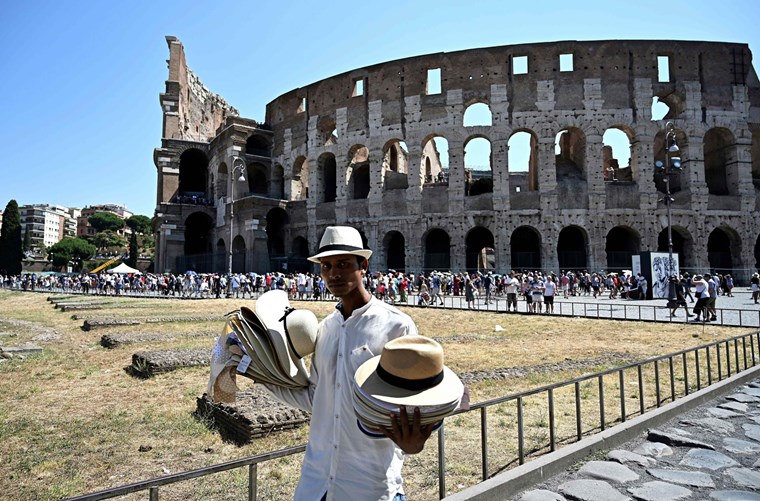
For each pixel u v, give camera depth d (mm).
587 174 48594
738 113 49469
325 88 58406
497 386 11219
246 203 56125
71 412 9289
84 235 193375
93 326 21078
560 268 48844
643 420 7867
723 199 48344
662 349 15930
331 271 3117
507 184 49156
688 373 12367
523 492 5703
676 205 47812
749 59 50625
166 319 23328
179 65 69125
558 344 17344
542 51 50062
